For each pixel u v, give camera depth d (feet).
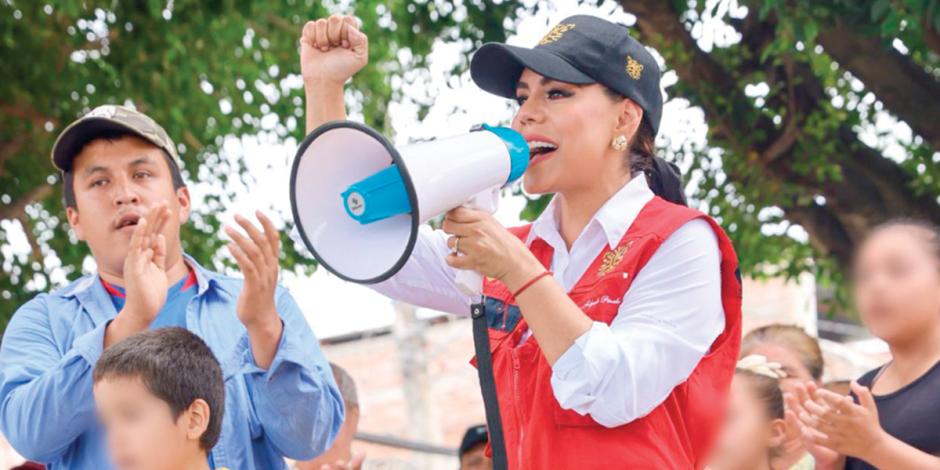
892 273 13.19
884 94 26.11
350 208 9.44
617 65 10.64
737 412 13.57
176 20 33.99
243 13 33.99
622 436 10.10
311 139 9.55
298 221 9.73
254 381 11.99
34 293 36.17
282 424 11.88
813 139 28.37
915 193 28.58
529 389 10.44
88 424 11.74
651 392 9.91
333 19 11.67
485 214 9.75
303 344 11.96
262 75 38.27
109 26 34.30
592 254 10.72
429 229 12.17
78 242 36.35
